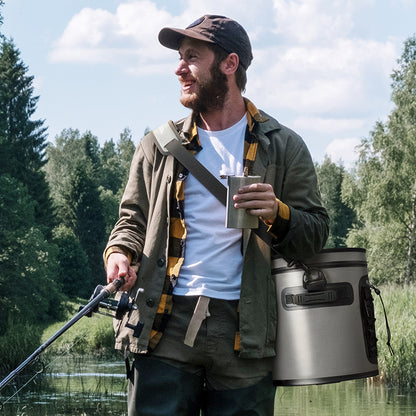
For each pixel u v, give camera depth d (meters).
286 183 2.97
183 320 2.86
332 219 91.44
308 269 2.91
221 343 2.84
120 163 129.50
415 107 43.06
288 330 2.91
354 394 10.70
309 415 8.75
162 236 2.94
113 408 9.71
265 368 2.90
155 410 2.87
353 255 2.97
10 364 17.80
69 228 82.12
